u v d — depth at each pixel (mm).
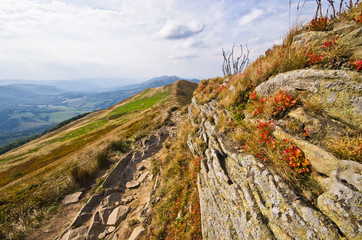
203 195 6648
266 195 3865
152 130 20219
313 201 3254
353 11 5555
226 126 6941
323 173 3393
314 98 4551
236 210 4441
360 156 3115
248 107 6695
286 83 5461
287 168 3795
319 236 2818
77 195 9453
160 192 9000
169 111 30297
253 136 5152
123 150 15617
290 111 4938
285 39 7590
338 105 4012
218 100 10969
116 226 7520
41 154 40938
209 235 5352
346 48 4508
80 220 7699
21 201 8812
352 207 2689
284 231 3252
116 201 9195
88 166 11750
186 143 12672
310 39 5926
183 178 9320
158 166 11898
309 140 4043
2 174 31141
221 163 6008
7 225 7297
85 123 77188
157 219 7328
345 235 2637
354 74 3787
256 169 4324
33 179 12641
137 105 85188
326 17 5957
